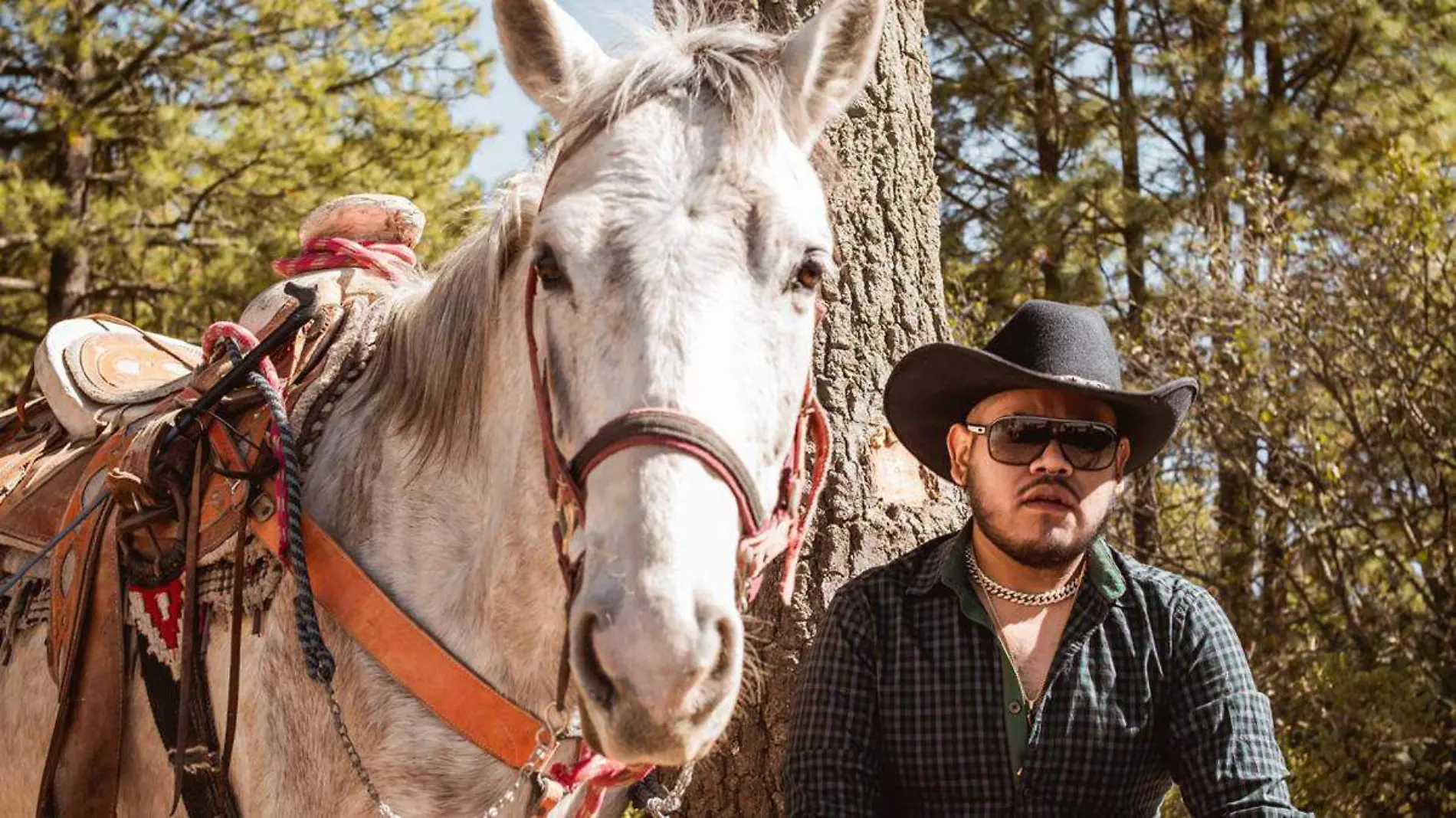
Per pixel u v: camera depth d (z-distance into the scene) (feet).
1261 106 39.96
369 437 7.28
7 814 8.36
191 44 36.68
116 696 7.51
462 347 7.07
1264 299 25.85
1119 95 45.09
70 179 36.60
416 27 37.40
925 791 7.54
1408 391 23.91
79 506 8.05
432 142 36.99
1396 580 23.99
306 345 7.78
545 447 5.99
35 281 37.50
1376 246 24.82
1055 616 7.63
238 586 6.91
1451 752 20.88
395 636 6.73
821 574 10.14
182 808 7.45
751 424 5.49
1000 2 43.34
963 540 7.80
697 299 5.43
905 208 10.93
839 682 7.66
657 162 5.69
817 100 6.69
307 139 35.09
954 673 7.51
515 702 6.70
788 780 7.72
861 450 10.35
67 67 36.73
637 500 5.21
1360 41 40.73
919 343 10.82
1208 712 7.36
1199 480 28.48
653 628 5.03
